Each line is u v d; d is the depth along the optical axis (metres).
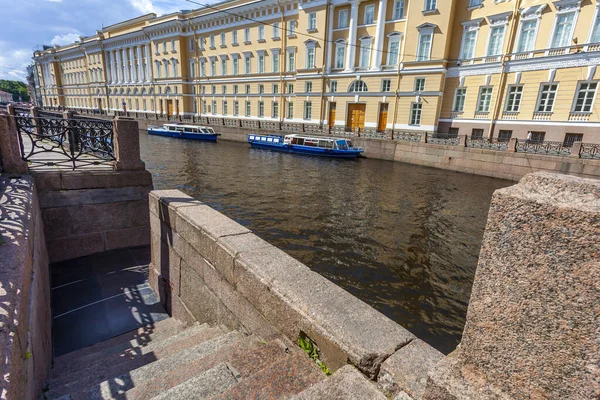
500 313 1.11
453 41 26.66
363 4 30.77
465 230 12.87
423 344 1.87
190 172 22.17
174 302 4.54
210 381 2.04
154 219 4.84
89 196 6.11
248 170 23.34
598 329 0.90
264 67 40.38
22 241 2.73
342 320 2.05
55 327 4.33
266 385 1.87
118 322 4.52
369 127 31.73
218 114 47.31
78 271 5.73
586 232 0.88
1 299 1.90
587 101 20.77
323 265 10.03
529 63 22.61
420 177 21.61
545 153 19.62
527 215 1.00
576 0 20.28
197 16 45.12
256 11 39.22
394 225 13.29
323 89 34.47
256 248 3.02
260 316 2.64
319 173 22.73
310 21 33.88
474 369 1.20
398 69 28.94
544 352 1.01
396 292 8.76
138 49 56.19
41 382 2.59
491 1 24.17
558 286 0.96
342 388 1.62
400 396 1.57
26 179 5.15
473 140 24.84
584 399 0.95
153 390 2.15
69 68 76.94
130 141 6.39
